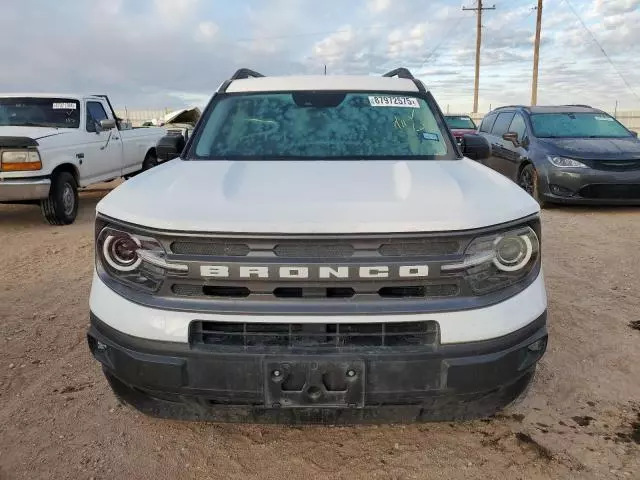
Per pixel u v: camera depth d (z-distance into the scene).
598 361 3.67
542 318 2.47
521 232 2.40
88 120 9.07
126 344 2.36
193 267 2.26
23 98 8.95
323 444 2.83
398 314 2.24
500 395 2.57
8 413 3.11
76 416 3.08
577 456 2.71
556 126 9.75
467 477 2.58
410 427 2.96
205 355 2.28
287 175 2.84
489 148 4.05
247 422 2.48
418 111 3.83
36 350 3.89
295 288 2.27
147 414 2.58
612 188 8.51
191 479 2.59
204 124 3.71
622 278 5.38
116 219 2.40
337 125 3.65
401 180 2.73
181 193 2.53
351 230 2.21
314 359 2.23
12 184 7.47
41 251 6.68
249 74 4.60
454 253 2.27
